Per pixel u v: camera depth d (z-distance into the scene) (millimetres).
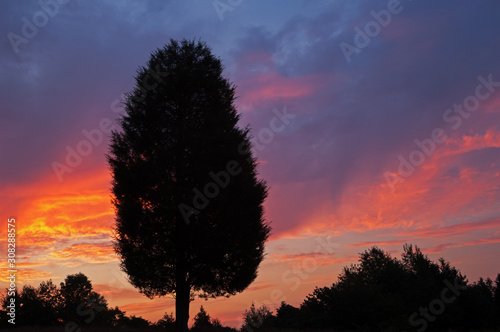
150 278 23453
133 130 25094
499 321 32656
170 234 23219
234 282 24031
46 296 40875
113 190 24297
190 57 26938
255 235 23984
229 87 26906
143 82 25938
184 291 23250
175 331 22750
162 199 22750
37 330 28906
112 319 40688
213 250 22656
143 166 23375
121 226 23609
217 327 28734
